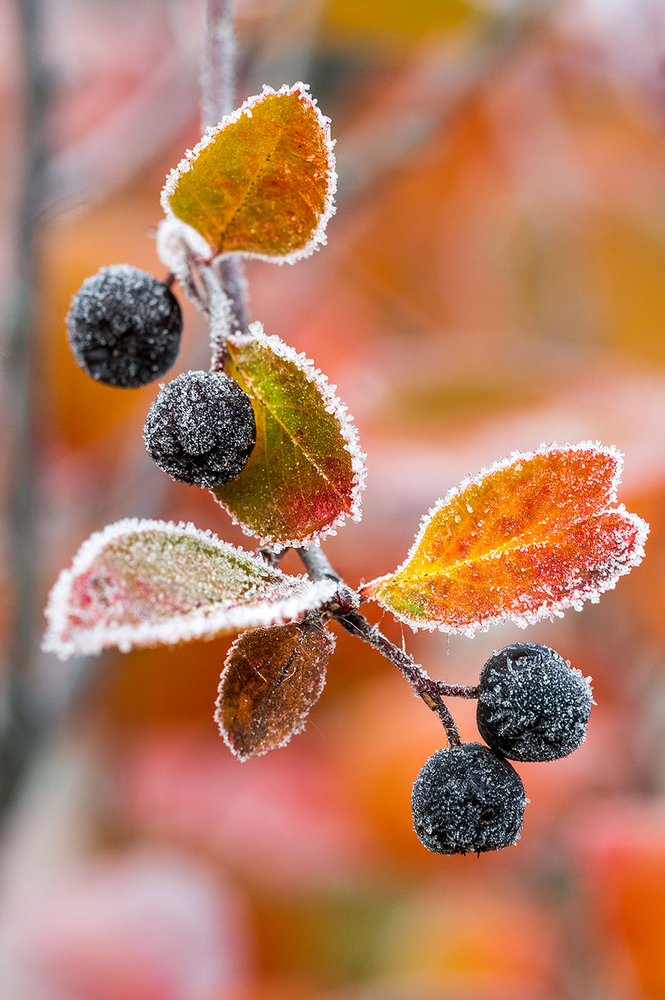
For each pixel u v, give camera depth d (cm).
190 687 36
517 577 21
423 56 41
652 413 36
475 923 37
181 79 37
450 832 21
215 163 21
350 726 39
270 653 21
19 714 31
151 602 19
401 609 21
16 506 31
